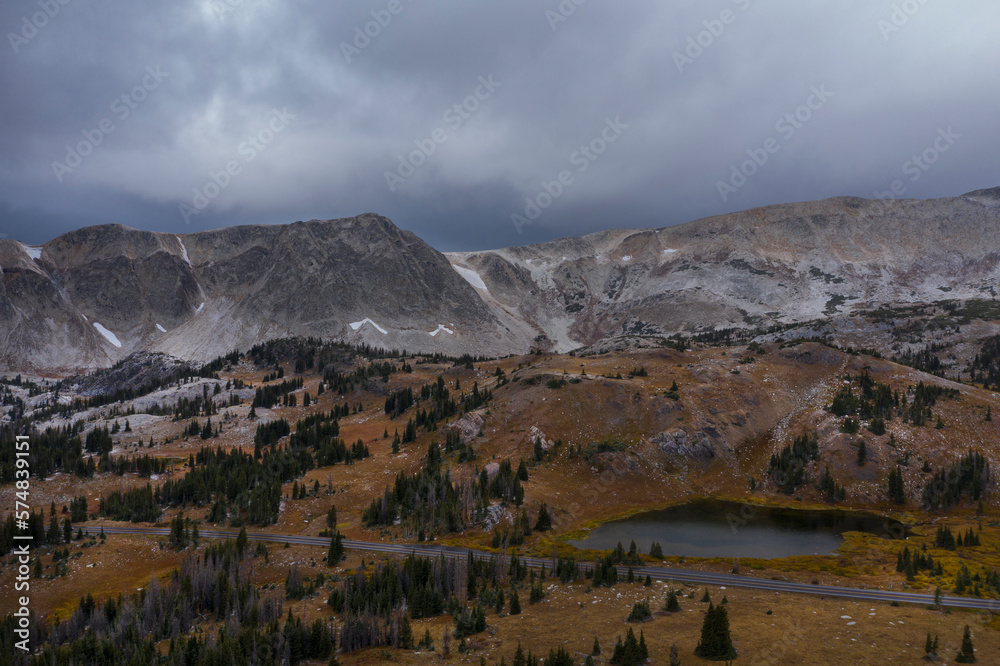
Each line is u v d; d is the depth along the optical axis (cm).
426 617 10331
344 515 16250
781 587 10550
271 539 14488
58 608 11612
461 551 13412
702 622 8719
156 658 9125
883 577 11025
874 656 7338
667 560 12362
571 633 8644
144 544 14225
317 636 9088
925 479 16775
